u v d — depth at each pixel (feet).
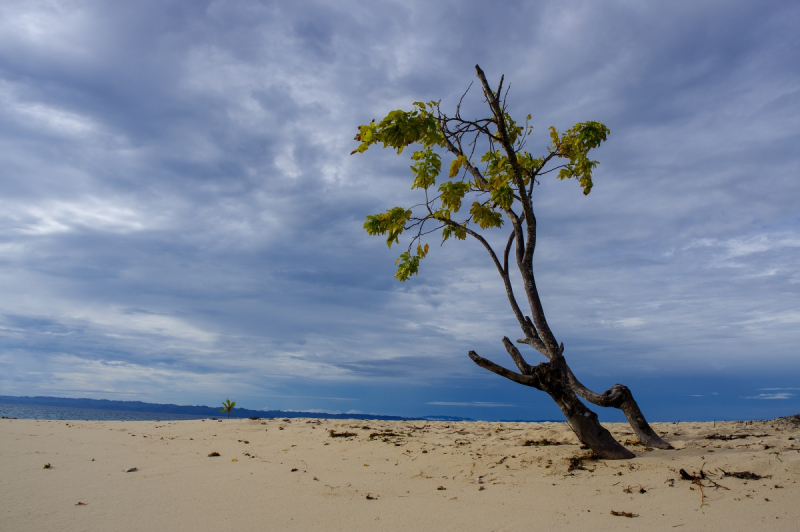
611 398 20.35
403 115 18.58
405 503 13.58
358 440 24.95
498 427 29.50
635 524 11.14
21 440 22.95
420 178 24.09
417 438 25.44
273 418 34.88
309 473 17.78
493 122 22.03
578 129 26.81
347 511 12.70
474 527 11.26
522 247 24.91
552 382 19.60
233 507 12.97
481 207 26.23
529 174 26.16
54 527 10.85
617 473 15.87
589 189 27.84
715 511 11.74
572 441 21.57
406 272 28.48
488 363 20.93
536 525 11.30
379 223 25.55
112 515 11.93
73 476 16.15
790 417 27.78
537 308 21.91
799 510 11.43
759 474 14.19
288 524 11.53
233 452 22.21
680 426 26.71
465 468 18.21
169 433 27.91
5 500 12.89
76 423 31.04
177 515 12.12
